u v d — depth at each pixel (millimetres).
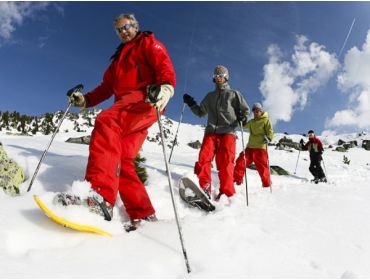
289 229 3166
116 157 2572
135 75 2893
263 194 5152
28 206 2639
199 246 2387
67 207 2291
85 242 2227
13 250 2080
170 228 2656
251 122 6375
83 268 1927
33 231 2262
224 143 4711
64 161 4191
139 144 2875
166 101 2582
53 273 1837
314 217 3736
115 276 1896
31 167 3764
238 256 2342
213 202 4152
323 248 2820
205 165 4703
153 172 4781
